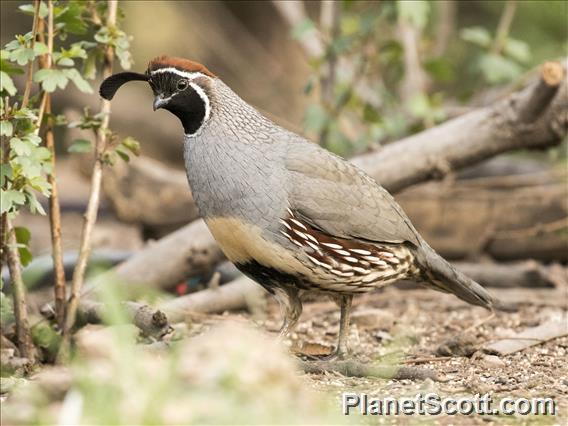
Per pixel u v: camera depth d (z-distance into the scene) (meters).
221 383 6.28
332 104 14.68
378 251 9.21
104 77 9.77
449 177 13.19
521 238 14.42
